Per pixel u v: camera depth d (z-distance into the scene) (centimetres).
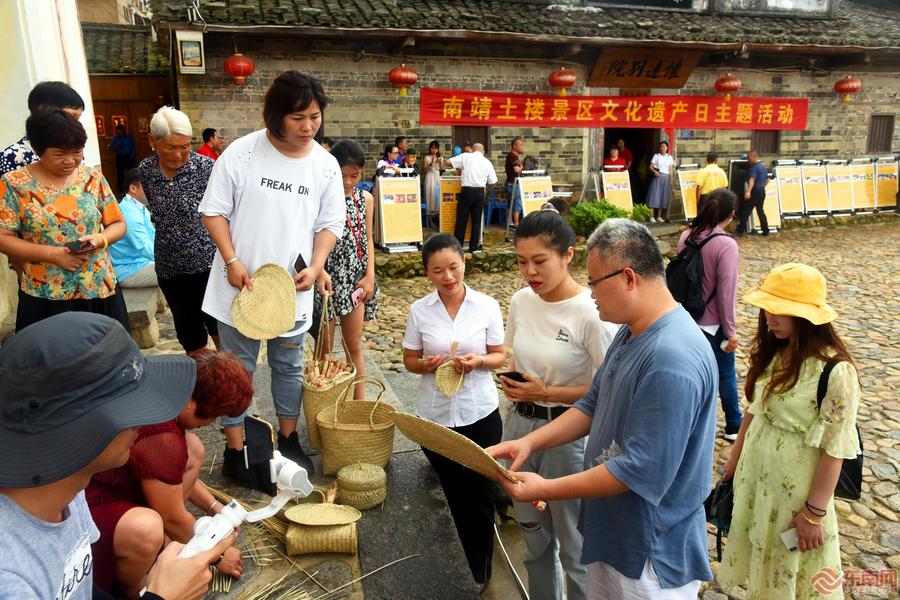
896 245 1236
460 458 211
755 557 262
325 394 311
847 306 838
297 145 278
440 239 281
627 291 186
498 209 1245
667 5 1279
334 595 240
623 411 188
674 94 1298
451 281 281
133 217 558
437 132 1149
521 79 1178
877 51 1317
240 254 286
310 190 289
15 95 447
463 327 291
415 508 295
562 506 254
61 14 562
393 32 970
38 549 122
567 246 235
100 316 127
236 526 166
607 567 196
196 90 986
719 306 421
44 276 312
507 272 1067
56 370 115
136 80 1368
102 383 120
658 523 184
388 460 319
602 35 1100
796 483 248
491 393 302
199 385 218
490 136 1199
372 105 1095
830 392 236
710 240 420
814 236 1344
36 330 119
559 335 248
